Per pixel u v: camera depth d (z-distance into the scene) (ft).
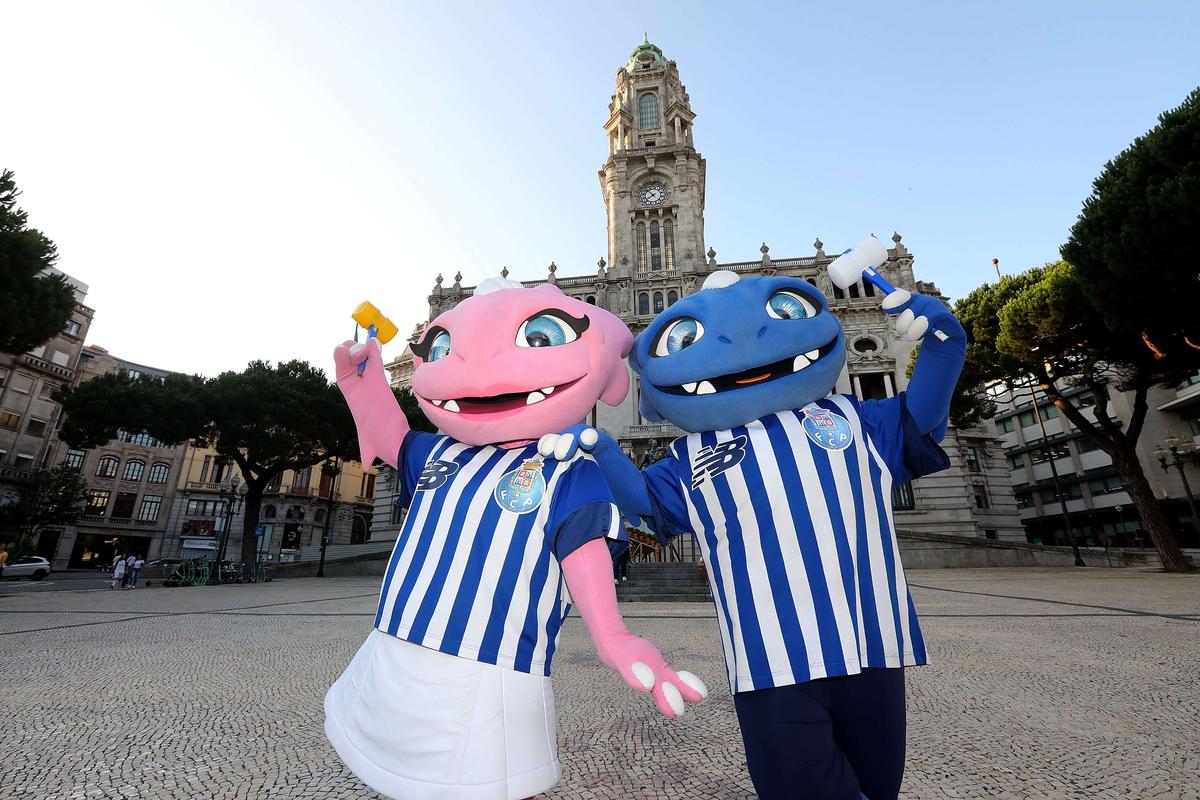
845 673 5.74
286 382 82.64
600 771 10.53
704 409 7.49
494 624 6.06
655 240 126.82
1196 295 41.73
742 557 6.47
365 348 8.20
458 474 7.20
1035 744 11.23
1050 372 62.80
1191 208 36.65
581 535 6.13
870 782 6.06
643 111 145.07
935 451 7.07
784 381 7.33
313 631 28.14
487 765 5.54
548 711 6.20
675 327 8.22
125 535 142.41
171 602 44.50
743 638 6.13
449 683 5.81
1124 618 26.68
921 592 43.06
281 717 13.99
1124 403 115.96
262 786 9.99
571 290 120.37
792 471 6.69
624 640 5.58
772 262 114.01
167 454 151.33
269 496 144.36
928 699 14.58
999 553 80.48
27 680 17.72
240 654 22.15
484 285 8.78
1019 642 21.58
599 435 7.71
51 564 131.23
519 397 7.41
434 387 7.61
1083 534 130.93
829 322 7.84
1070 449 134.51
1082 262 45.37
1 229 44.96
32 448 129.70
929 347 6.86
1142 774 9.69
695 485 7.09
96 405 73.15
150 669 19.40
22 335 47.75
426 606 6.16
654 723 13.46
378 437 8.38
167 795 9.64
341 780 10.22
